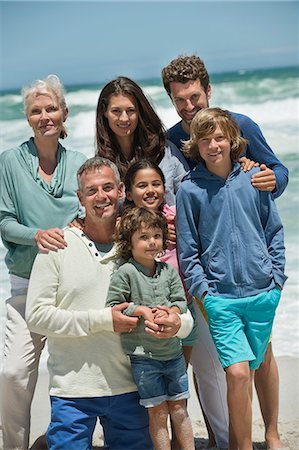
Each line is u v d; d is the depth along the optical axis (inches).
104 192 167.2
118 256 169.9
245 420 175.6
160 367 167.9
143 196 178.7
